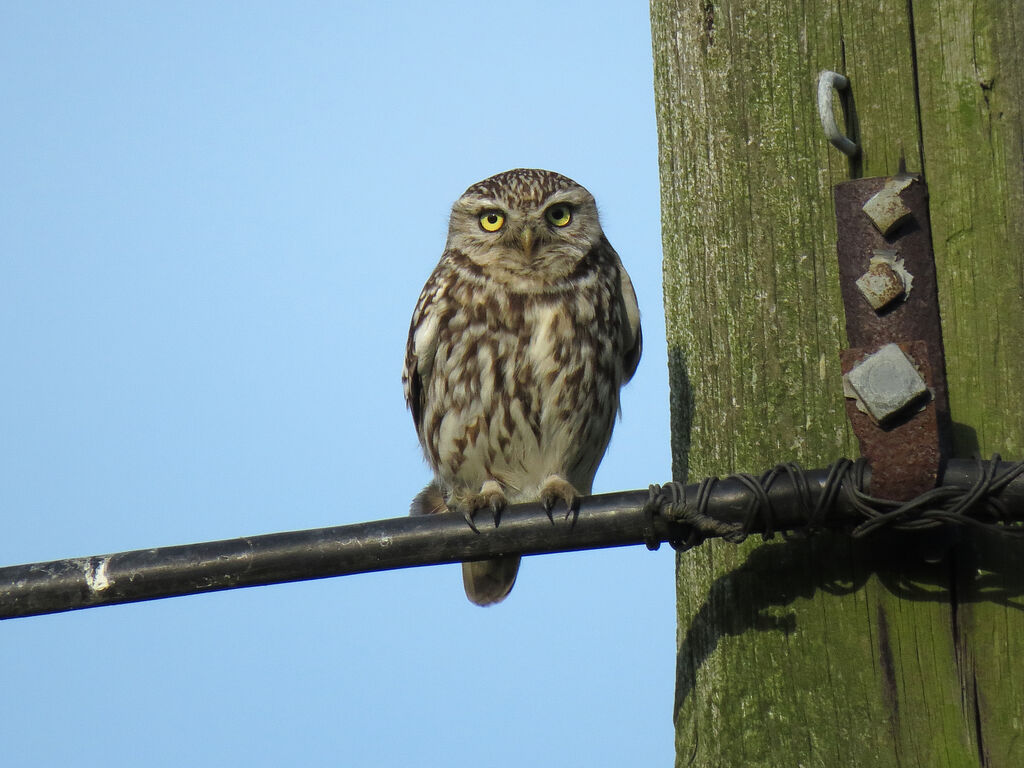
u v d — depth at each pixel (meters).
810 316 6.04
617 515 6.13
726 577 6.22
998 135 5.57
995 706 5.42
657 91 7.09
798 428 6.04
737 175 6.34
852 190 5.58
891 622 5.64
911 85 5.73
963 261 5.58
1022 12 5.57
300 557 6.34
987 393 5.52
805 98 6.09
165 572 6.35
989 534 5.49
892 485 5.29
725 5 6.45
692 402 6.57
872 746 5.63
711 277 6.47
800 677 5.88
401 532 6.33
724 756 6.12
